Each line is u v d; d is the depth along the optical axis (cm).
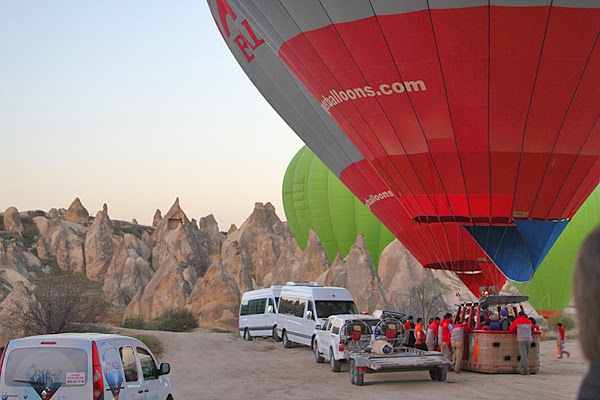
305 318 2923
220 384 1973
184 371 2338
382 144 2230
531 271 2291
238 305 6347
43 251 11919
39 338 969
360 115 2202
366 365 1889
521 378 2002
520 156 2083
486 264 2470
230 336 4044
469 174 2139
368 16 1945
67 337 970
